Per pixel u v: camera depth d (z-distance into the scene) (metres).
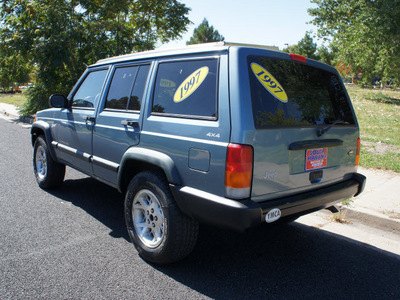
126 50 16.17
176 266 3.14
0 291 2.66
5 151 8.05
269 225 2.98
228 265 3.20
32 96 14.97
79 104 4.38
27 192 5.15
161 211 3.01
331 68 3.43
